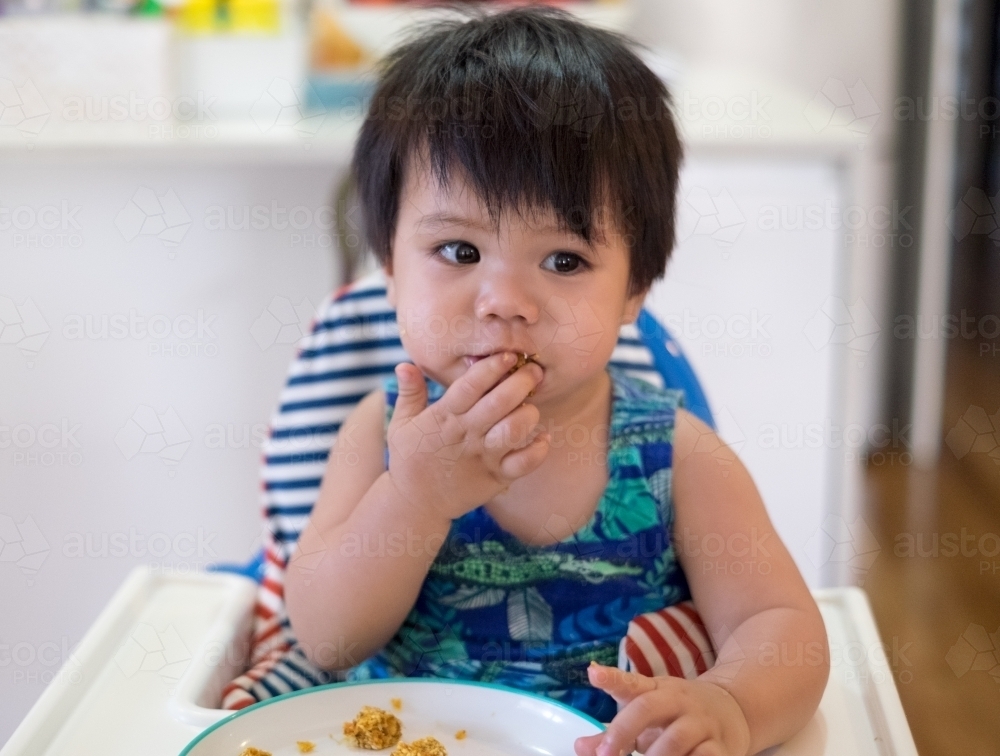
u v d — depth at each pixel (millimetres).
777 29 2471
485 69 722
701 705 597
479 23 782
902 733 647
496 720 643
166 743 651
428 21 927
